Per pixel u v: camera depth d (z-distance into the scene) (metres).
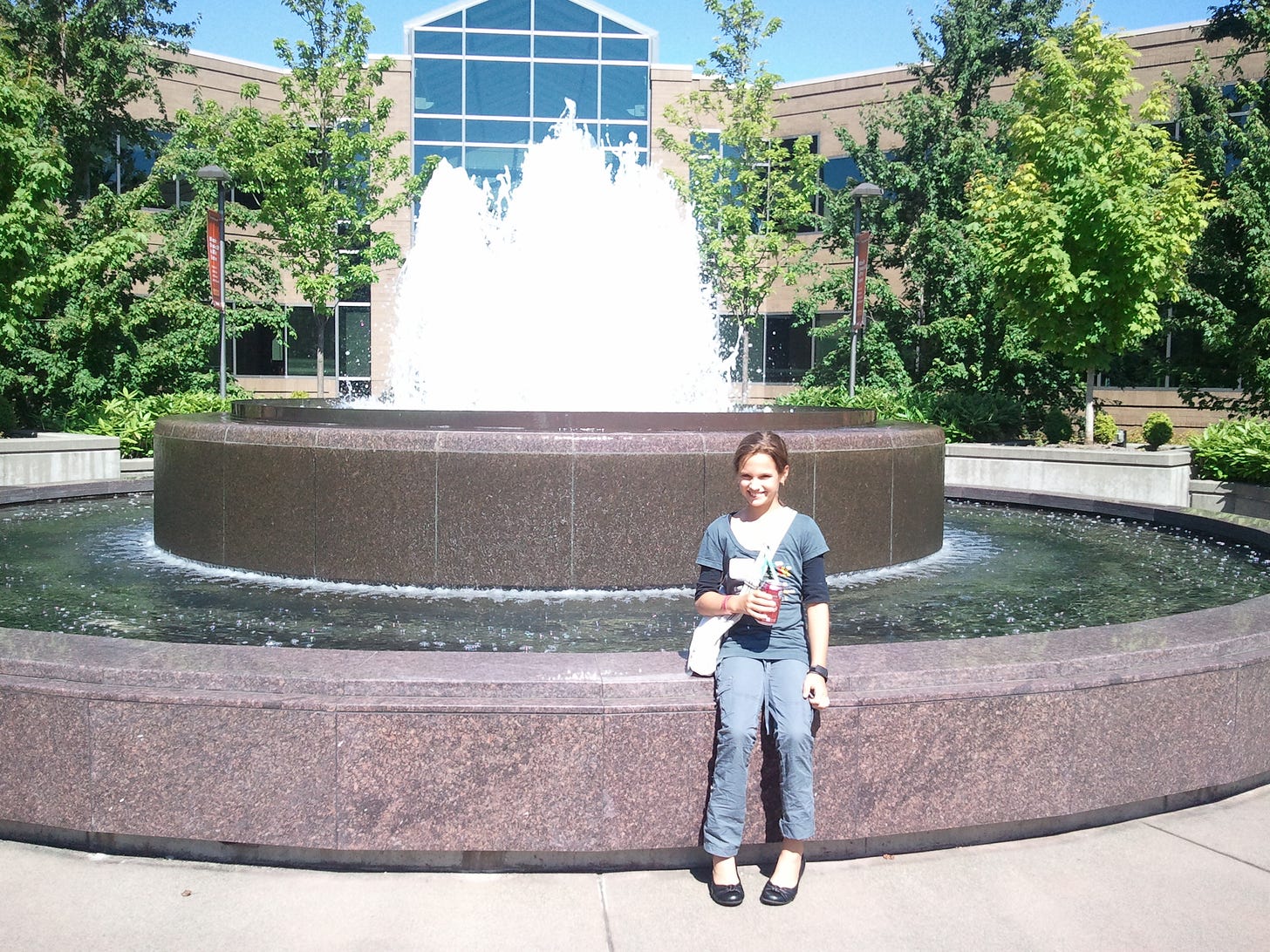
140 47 25.02
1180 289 18.31
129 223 24.09
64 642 4.20
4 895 3.55
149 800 3.77
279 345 31.38
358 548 7.09
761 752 3.78
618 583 6.96
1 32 18.47
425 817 3.72
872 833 3.90
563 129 28.81
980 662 4.07
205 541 7.74
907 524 8.29
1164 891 3.70
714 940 3.34
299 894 3.60
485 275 15.36
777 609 3.58
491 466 6.92
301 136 24.81
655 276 15.92
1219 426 17.58
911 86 29.50
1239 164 20.00
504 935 3.35
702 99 25.73
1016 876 3.81
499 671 3.85
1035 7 25.12
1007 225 17.41
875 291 24.88
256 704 3.69
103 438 15.15
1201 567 8.24
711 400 17.05
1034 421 20.47
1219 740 4.37
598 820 3.74
